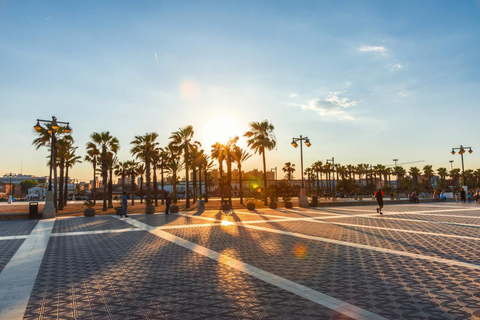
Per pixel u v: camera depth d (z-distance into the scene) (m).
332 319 4.06
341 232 12.45
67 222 18.44
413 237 10.91
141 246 10.03
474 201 35.78
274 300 4.88
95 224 17.08
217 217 20.36
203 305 4.71
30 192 104.44
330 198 60.09
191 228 14.60
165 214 23.45
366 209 25.56
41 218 21.08
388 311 4.32
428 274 6.25
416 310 4.34
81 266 7.41
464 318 4.04
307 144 30.42
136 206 41.22
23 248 9.93
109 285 5.84
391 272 6.46
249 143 36.25
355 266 7.02
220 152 36.22
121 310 4.54
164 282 5.98
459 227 13.45
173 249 9.44
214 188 104.62
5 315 4.38
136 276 6.45
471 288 5.33
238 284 5.79
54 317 4.30
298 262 7.50
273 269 6.87
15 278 6.40
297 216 20.02
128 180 99.50
